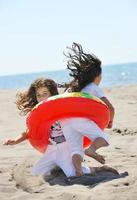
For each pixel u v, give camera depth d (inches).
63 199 300.0
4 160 442.6
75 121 358.0
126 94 1189.1
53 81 389.1
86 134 356.8
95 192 302.7
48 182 344.5
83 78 377.4
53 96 355.6
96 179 336.5
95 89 376.8
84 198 293.0
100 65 381.1
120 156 435.8
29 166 391.9
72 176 346.9
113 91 1301.7
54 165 365.7
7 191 330.6
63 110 355.3
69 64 379.6
